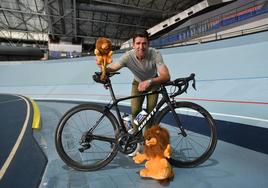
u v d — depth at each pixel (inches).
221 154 122.5
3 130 184.7
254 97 249.8
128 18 1266.0
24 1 1056.8
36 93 601.6
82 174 102.0
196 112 119.4
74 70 647.8
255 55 341.1
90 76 588.4
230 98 267.9
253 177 95.9
